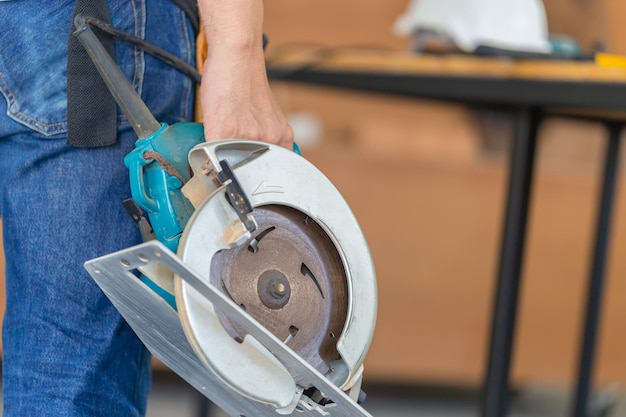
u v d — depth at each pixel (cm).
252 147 104
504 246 222
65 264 113
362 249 109
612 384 344
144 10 115
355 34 389
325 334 108
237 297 101
